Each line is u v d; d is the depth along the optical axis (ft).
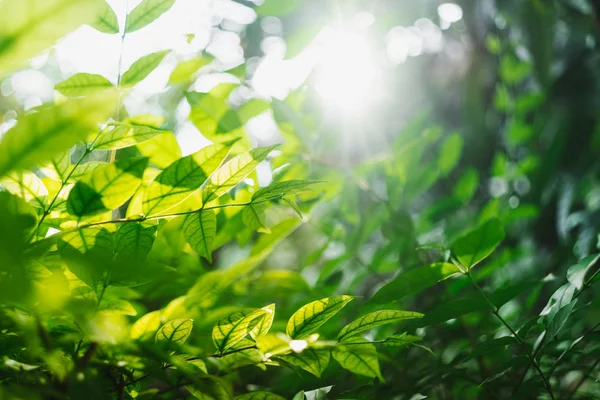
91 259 1.68
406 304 3.73
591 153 5.31
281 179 2.96
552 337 2.14
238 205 2.06
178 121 3.33
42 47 1.51
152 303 3.03
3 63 1.59
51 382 1.85
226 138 2.69
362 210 3.68
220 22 4.43
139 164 1.81
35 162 1.55
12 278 1.53
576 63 6.42
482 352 2.21
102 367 1.87
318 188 3.15
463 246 2.21
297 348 1.93
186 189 1.91
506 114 5.74
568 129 5.58
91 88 2.15
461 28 6.14
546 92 5.05
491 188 5.43
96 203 1.82
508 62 5.28
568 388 2.80
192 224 2.06
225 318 1.95
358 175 3.61
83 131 1.56
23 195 1.90
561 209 4.76
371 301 2.25
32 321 1.77
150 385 2.71
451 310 2.19
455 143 3.82
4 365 1.77
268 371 2.92
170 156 2.37
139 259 1.92
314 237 5.98
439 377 2.44
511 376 2.73
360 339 2.03
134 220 1.90
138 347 1.77
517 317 3.17
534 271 4.23
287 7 3.14
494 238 2.20
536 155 5.30
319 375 2.05
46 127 1.54
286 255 5.94
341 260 3.20
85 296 1.99
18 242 1.53
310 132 3.51
